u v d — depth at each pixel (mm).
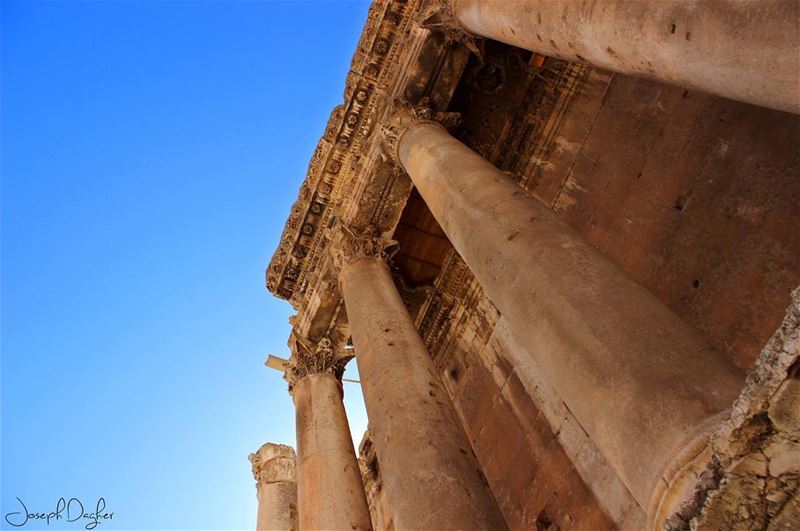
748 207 9172
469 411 14203
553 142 13430
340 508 11281
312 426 13109
